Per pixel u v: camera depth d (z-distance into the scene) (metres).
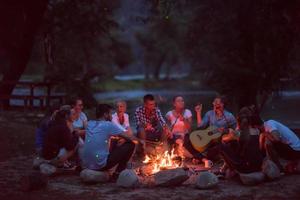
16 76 19.44
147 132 9.77
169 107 23.77
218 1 17.09
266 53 14.76
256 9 14.70
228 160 7.99
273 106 20.91
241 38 15.37
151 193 7.34
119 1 24.55
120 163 8.12
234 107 15.42
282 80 15.02
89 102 19.06
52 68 20.05
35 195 7.35
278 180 7.99
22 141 11.91
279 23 13.91
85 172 7.93
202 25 20.47
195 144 9.26
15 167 9.39
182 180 7.72
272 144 8.36
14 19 19.50
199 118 10.01
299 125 15.64
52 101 20.33
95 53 36.88
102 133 8.03
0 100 18.50
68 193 7.41
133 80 50.59
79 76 21.05
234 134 8.88
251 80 14.82
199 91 39.91
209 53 22.86
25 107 17.92
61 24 20.48
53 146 8.59
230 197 7.09
